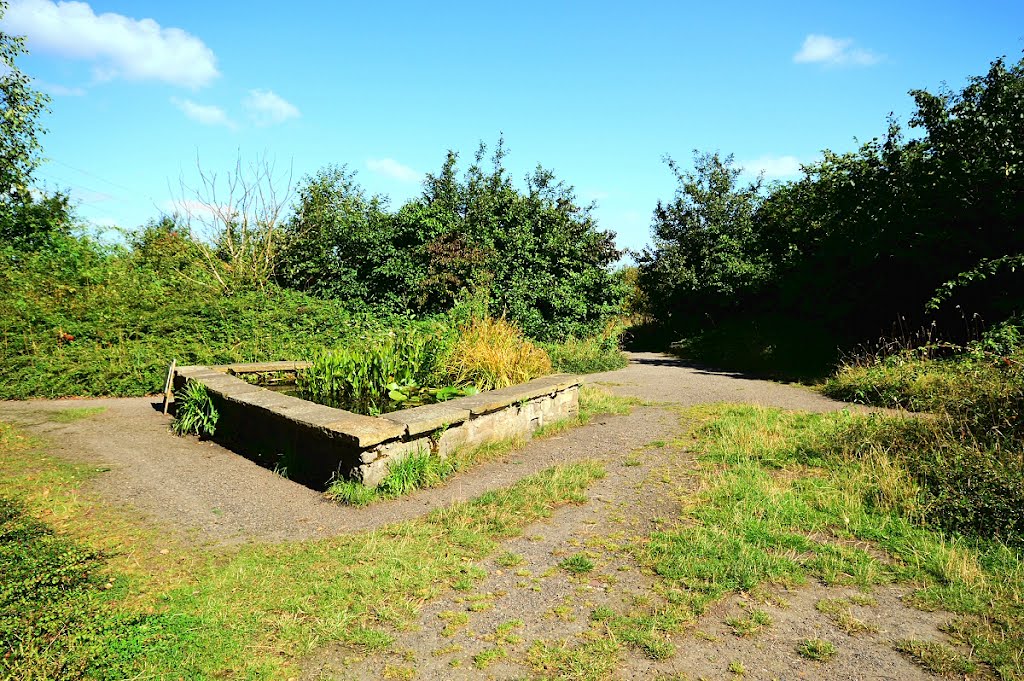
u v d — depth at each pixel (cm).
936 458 463
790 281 1501
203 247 1531
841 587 319
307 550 367
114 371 953
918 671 249
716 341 1762
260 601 303
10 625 251
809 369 1219
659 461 564
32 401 877
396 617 290
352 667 253
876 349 1136
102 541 374
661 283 2169
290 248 1628
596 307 1648
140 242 1656
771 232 1677
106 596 300
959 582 317
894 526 388
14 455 563
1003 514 376
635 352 2123
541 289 1542
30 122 1256
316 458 514
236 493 479
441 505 449
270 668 248
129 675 235
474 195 2144
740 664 255
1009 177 904
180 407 715
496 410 611
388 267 1502
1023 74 978
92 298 1135
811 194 1442
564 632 280
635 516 426
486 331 878
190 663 248
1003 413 518
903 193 1096
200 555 360
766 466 530
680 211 2206
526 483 491
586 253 1698
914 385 796
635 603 305
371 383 691
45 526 385
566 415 754
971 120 995
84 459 560
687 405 864
